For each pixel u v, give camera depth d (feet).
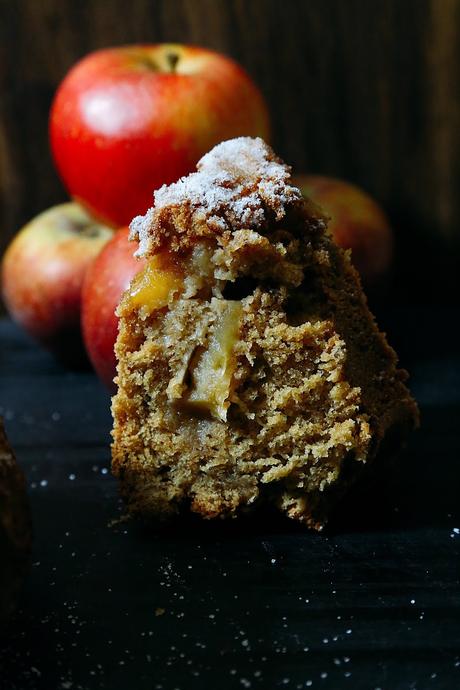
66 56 1.97
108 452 1.61
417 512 1.46
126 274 1.61
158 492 1.44
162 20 1.96
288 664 1.25
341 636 1.28
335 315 1.46
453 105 1.97
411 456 1.57
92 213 1.78
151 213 1.41
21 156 2.00
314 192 1.82
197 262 1.40
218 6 1.95
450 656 1.26
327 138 2.00
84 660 1.26
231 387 1.41
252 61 1.97
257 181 1.42
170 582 1.36
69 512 1.48
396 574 1.36
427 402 1.70
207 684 1.23
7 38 1.96
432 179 2.01
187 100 1.69
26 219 2.03
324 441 1.43
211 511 1.44
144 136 1.69
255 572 1.37
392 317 2.00
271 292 1.42
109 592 1.34
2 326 2.03
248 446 1.43
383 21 1.95
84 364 1.85
